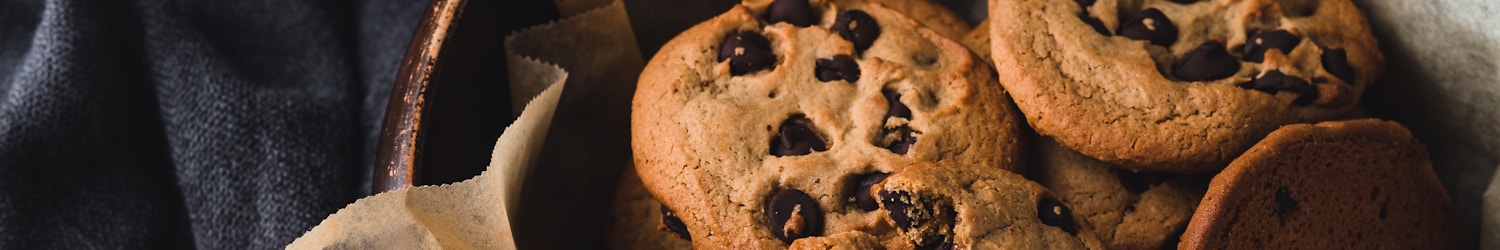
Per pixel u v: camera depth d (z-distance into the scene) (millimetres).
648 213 278
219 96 322
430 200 236
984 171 236
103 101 320
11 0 338
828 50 262
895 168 243
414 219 239
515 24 286
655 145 253
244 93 323
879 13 272
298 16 338
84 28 317
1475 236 289
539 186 289
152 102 328
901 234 232
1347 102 261
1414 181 269
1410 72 282
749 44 263
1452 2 265
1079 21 261
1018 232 229
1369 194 259
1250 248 240
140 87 327
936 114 252
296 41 338
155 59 325
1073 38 257
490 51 277
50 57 315
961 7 315
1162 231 257
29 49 339
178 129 323
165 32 326
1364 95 292
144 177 325
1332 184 251
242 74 329
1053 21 260
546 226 290
